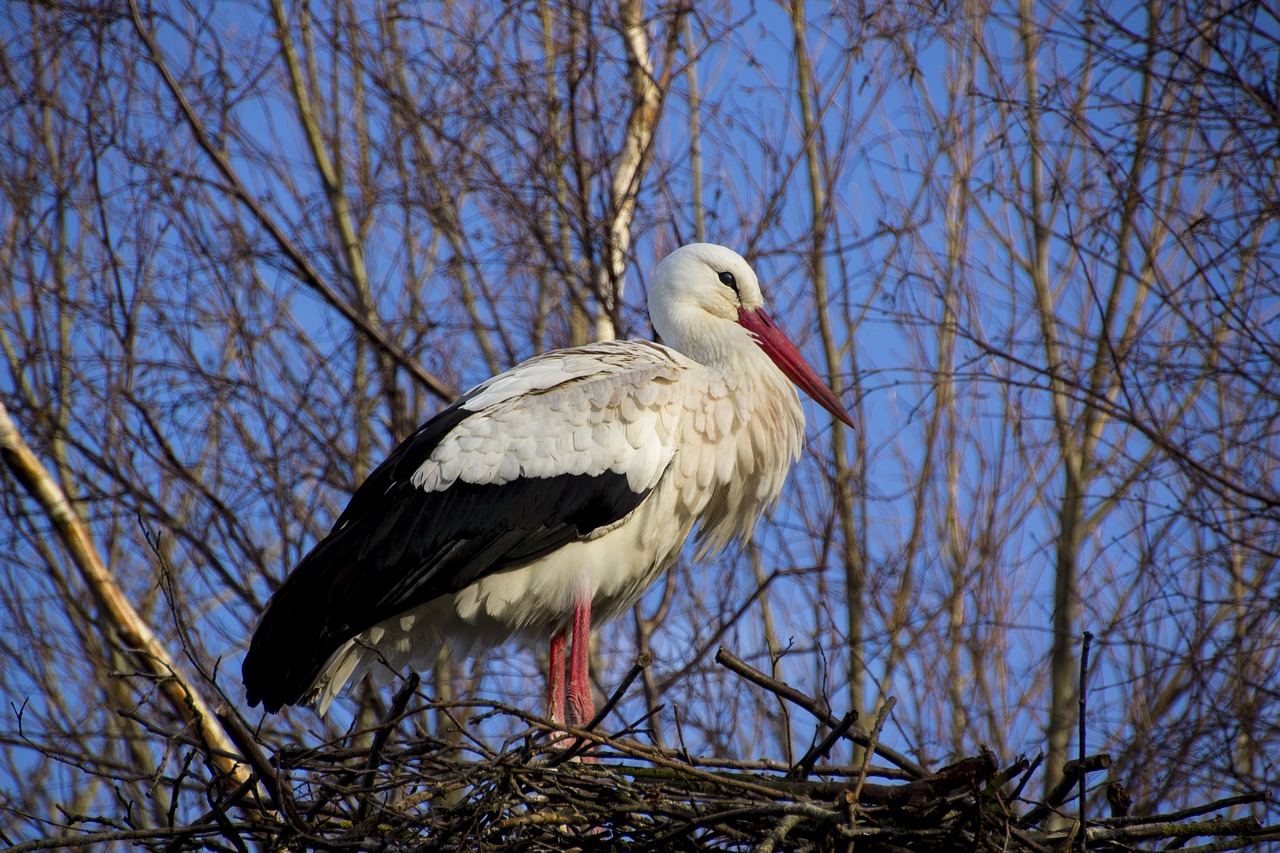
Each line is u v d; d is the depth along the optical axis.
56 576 13.76
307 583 10.06
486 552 10.16
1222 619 12.72
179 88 14.28
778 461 11.26
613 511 10.27
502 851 7.98
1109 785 8.48
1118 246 13.16
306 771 8.41
